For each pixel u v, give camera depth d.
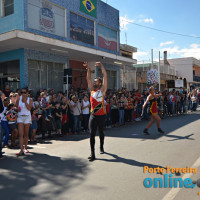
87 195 3.42
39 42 10.30
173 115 15.15
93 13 15.79
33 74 12.25
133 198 3.29
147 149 6.00
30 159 5.45
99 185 3.77
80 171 4.47
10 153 6.18
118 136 8.07
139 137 7.71
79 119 9.73
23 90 6.01
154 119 8.12
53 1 12.62
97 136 8.29
